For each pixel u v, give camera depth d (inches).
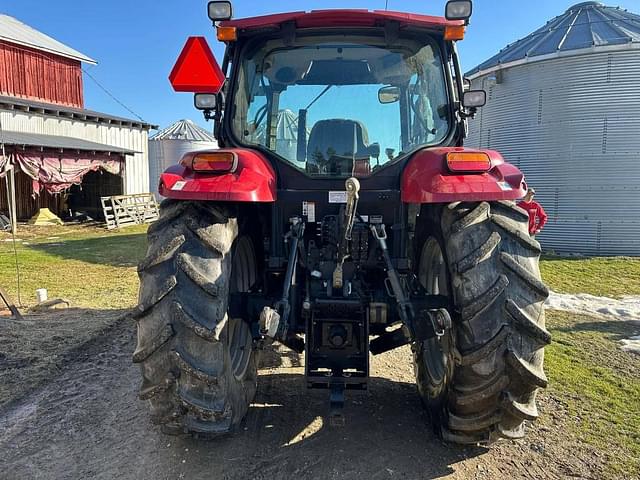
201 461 110.8
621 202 432.8
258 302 116.0
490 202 103.0
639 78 415.5
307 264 121.4
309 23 124.2
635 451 117.8
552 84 448.8
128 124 895.7
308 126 127.7
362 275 124.8
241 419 121.6
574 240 451.8
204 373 95.2
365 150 126.1
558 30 478.6
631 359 180.5
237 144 130.2
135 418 130.6
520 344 94.6
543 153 459.5
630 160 425.7
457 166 100.7
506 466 110.8
